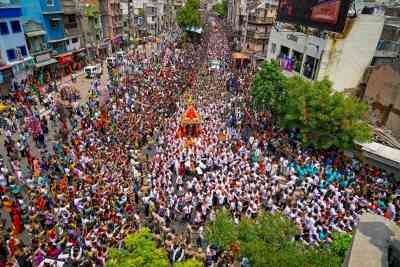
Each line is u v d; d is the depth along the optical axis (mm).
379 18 29297
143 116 30797
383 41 33000
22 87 37469
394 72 27891
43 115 32250
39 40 43562
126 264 10773
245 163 23484
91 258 14484
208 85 44531
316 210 18625
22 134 25516
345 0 26391
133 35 78812
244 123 32688
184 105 36062
